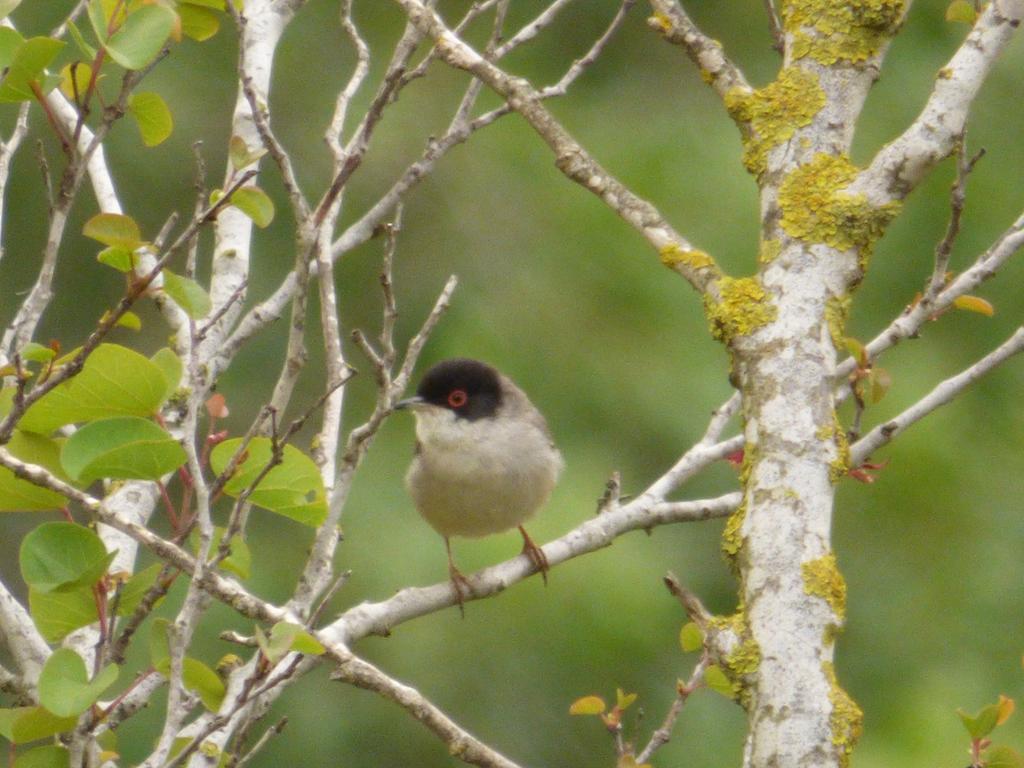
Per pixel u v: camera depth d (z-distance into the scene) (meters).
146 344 14.85
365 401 15.21
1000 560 15.52
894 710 14.74
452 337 15.21
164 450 4.94
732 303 4.93
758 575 4.52
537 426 9.34
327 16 16.17
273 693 5.39
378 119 5.60
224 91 15.44
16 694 5.59
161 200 15.05
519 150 16.11
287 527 14.27
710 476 14.92
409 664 13.92
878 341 6.17
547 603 13.84
